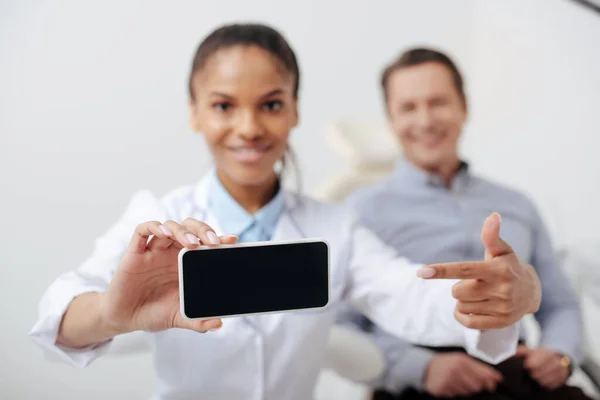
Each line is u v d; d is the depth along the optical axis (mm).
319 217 876
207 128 756
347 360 1065
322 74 2176
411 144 1273
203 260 554
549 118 1919
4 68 1768
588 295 1564
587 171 1742
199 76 760
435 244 1229
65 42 1807
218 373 792
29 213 1786
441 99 1234
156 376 825
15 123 1777
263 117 745
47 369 1688
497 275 581
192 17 1928
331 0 2141
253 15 2043
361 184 1475
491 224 573
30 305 1721
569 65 1819
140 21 1871
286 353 802
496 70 2172
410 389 1134
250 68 722
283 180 882
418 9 2209
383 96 1337
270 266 570
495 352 702
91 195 1844
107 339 691
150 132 1896
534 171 1993
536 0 1940
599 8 1688
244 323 783
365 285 851
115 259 743
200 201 844
